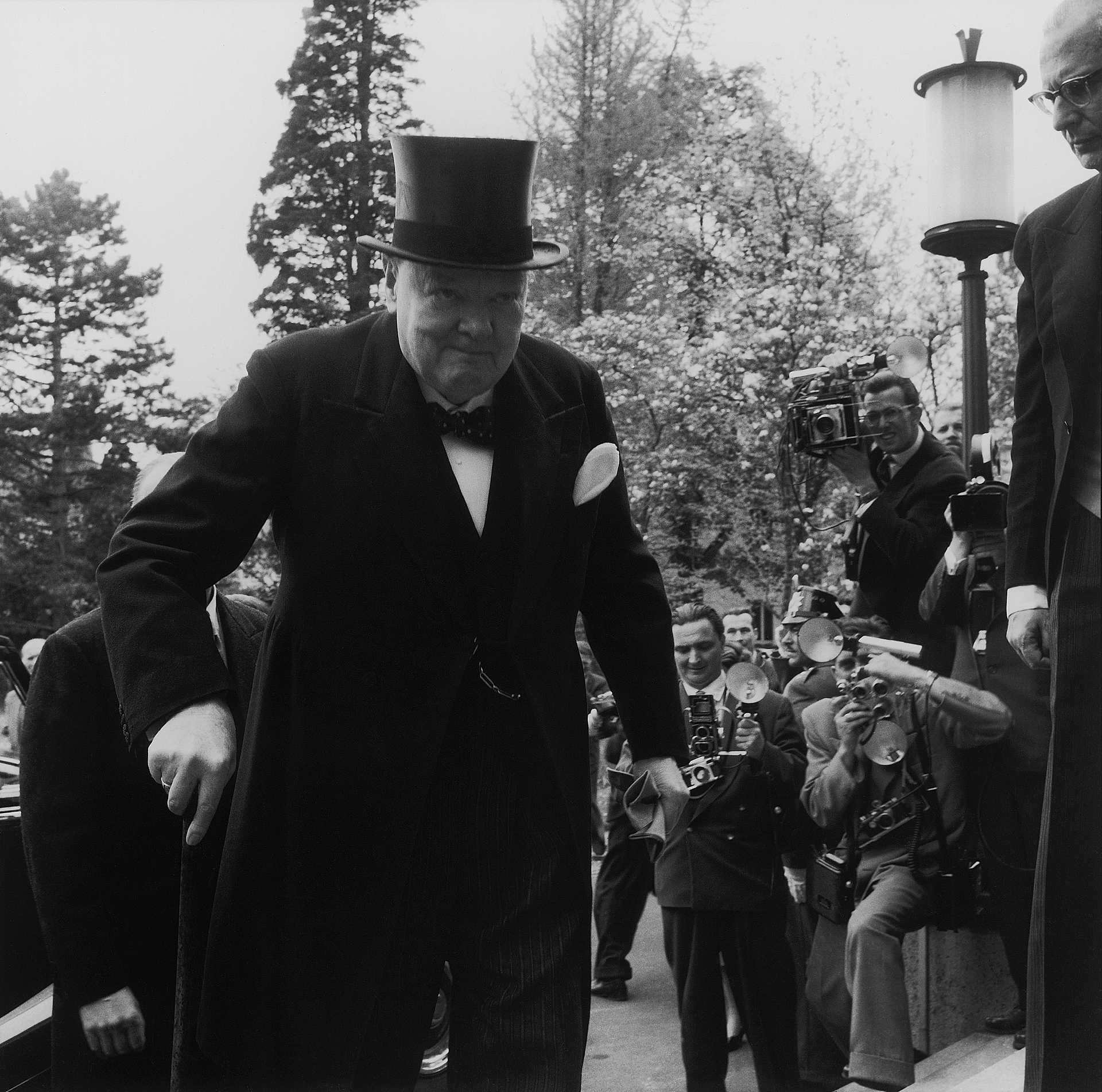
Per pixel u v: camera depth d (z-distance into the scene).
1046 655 2.46
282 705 2.02
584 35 21.25
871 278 17.11
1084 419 2.05
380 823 1.98
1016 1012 4.35
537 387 2.16
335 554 2.00
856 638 4.36
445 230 1.91
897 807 4.26
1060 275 2.12
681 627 5.34
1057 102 2.15
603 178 21.31
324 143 30.78
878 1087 4.00
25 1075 3.60
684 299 19.25
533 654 2.06
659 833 2.31
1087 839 1.96
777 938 4.84
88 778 3.11
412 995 2.04
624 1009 6.64
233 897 2.00
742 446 17.55
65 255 39.72
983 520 4.06
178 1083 2.25
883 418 4.58
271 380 2.04
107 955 3.06
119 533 1.96
